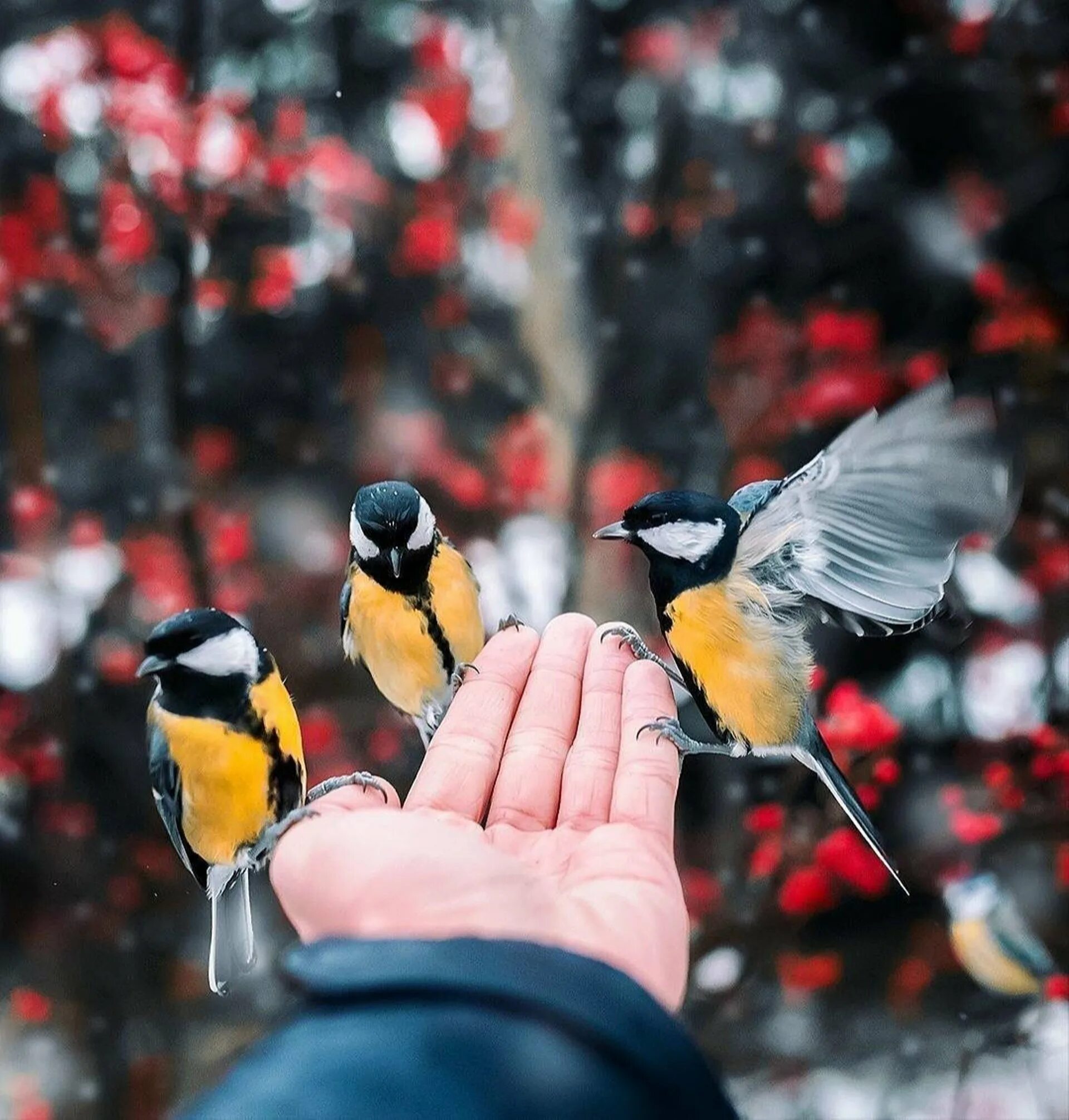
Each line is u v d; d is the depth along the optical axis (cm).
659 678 107
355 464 177
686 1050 70
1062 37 164
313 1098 62
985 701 163
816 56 174
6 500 171
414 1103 63
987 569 168
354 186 147
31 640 159
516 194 160
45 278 146
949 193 170
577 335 160
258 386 181
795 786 143
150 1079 162
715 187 168
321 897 90
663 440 176
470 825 100
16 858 167
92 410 178
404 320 180
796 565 102
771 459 174
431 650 116
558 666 108
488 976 69
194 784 107
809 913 142
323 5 173
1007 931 153
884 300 179
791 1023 175
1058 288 172
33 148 157
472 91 159
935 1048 172
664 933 92
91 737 171
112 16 144
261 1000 167
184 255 147
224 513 166
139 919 170
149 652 106
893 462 99
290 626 174
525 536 165
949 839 164
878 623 104
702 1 171
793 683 106
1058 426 170
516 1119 64
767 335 164
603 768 102
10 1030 162
